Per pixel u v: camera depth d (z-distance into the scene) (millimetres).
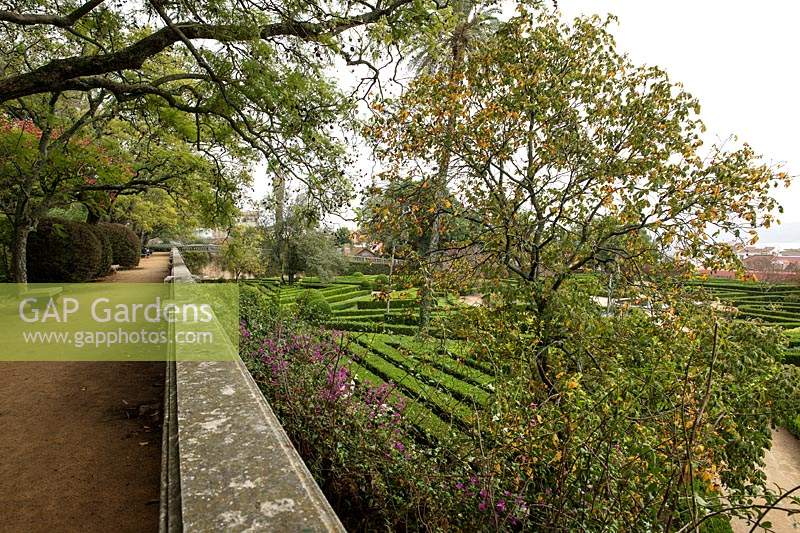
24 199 10117
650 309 5168
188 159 10906
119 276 17281
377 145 5969
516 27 5887
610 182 5406
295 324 5895
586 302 4672
